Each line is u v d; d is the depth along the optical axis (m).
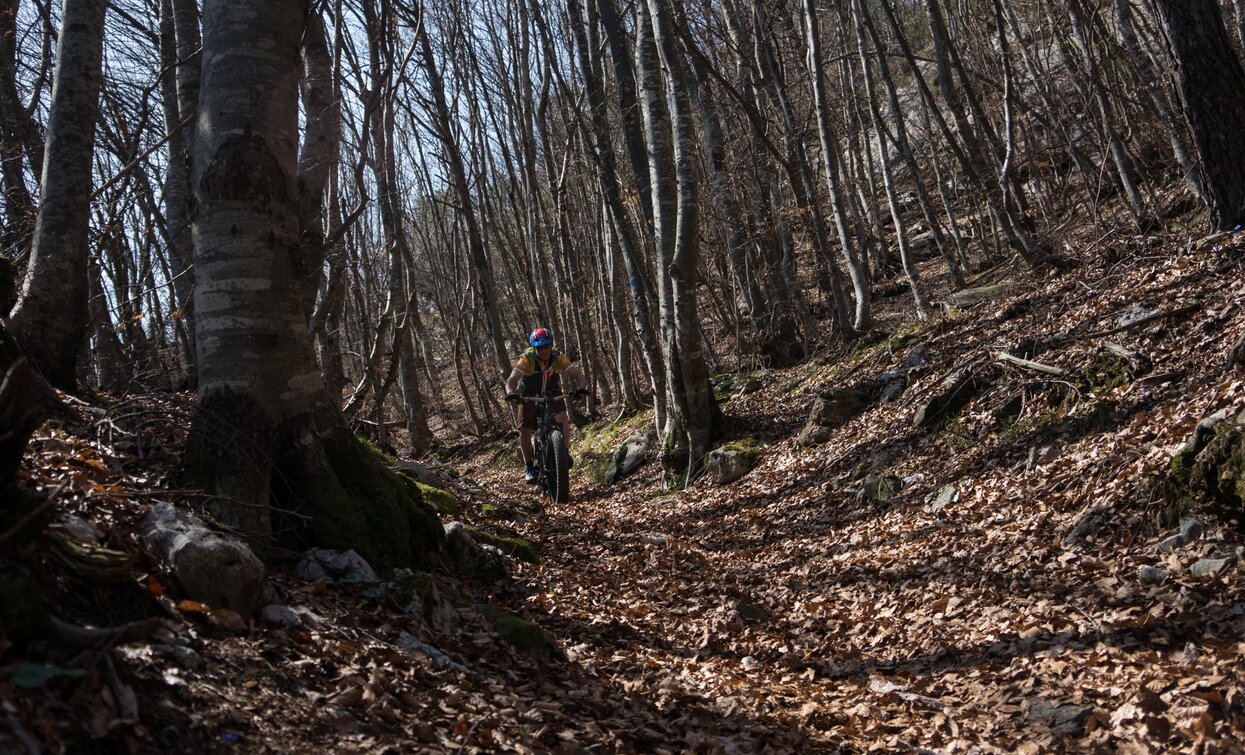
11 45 10.90
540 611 5.41
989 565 5.73
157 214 11.87
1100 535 5.52
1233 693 3.43
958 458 8.13
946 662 4.65
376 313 26.42
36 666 2.19
